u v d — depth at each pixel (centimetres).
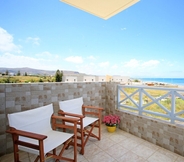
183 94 216
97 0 203
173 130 219
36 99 243
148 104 266
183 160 198
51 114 212
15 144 153
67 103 251
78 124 215
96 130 310
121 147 234
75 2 210
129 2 208
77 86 306
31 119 182
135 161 195
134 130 283
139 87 281
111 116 307
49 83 259
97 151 221
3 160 199
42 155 138
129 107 305
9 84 214
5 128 213
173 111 227
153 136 247
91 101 337
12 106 218
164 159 200
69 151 222
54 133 195
